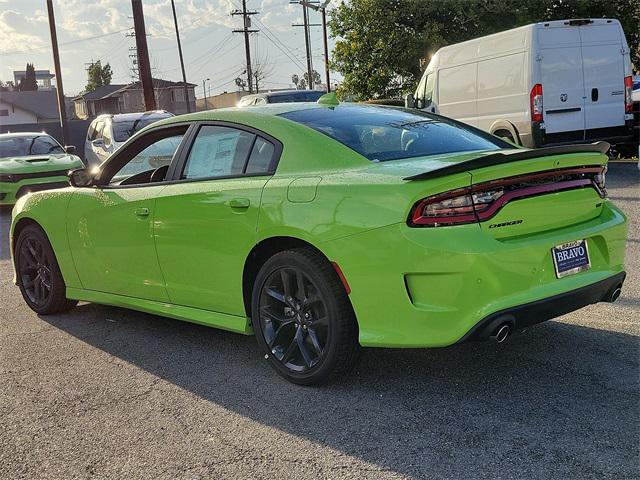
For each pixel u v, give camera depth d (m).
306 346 3.70
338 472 2.79
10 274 7.67
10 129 36.56
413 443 2.98
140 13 20.77
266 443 3.09
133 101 76.50
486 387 3.52
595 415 3.13
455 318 3.10
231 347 4.51
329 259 3.40
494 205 3.16
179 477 2.84
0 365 4.42
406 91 24.36
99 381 4.03
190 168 4.34
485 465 2.76
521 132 11.36
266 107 4.30
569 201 3.45
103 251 4.84
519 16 22.62
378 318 3.30
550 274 3.30
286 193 3.62
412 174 3.26
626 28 22.00
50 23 30.73
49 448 3.19
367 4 24.03
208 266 4.07
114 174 4.97
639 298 4.93
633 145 13.13
